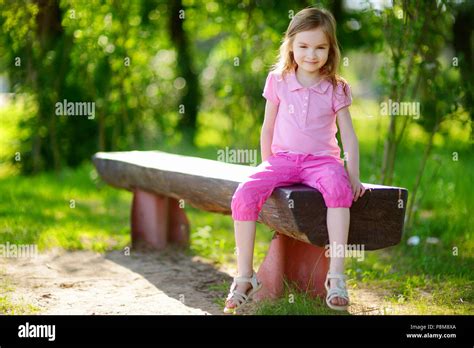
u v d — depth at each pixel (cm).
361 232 381
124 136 992
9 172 980
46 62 898
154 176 518
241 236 378
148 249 587
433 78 589
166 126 1030
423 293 458
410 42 571
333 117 394
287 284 418
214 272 519
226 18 822
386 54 602
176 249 589
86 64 878
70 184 895
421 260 538
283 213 372
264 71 816
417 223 649
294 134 390
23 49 877
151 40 920
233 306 375
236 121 890
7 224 641
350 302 434
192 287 475
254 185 376
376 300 441
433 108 679
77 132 995
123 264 541
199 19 877
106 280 491
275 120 406
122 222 698
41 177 938
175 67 1123
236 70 845
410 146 980
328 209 364
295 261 425
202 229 600
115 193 855
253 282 380
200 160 563
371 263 541
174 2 1094
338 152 399
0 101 1076
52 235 607
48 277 494
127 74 895
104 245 595
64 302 432
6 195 788
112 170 592
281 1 888
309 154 385
